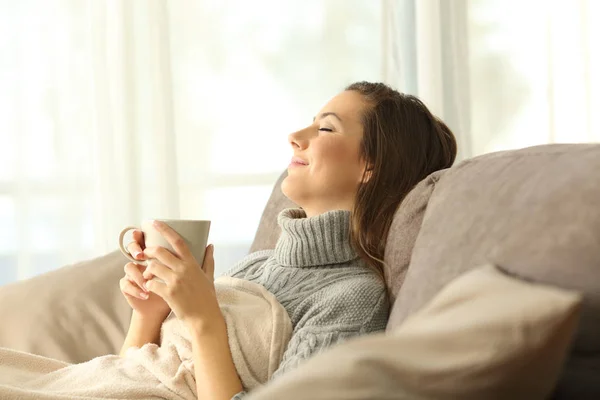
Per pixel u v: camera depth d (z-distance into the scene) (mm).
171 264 1234
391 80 3004
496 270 780
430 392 623
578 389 725
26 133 2898
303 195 1488
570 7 3070
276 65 3027
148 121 2926
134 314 1446
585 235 764
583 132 3074
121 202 2900
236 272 1555
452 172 1143
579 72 3070
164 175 2920
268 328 1293
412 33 3029
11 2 2893
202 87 2992
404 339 658
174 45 2969
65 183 2912
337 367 626
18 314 1666
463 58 3031
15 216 2895
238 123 3014
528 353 619
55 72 2906
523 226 844
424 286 982
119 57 2889
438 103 2957
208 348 1222
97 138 2895
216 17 2996
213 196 3002
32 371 1368
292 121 3039
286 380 646
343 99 1528
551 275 766
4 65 2893
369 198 1438
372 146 1471
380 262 1398
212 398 1201
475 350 627
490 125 3055
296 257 1428
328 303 1289
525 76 3066
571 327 626
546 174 885
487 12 3053
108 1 2898
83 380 1294
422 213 1250
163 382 1265
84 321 1670
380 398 595
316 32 3041
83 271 1775
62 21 2910
